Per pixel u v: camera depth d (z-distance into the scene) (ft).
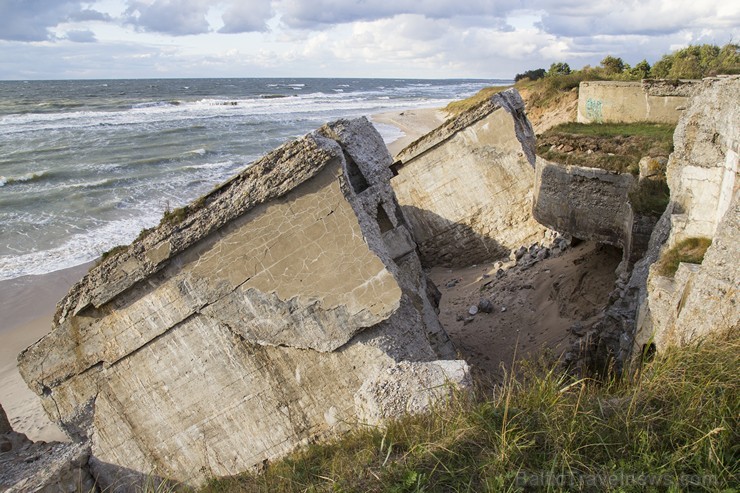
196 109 242.99
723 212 21.16
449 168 54.13
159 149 133.08
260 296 25.08
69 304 25.76
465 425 15.62
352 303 24.86
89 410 27.40
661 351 18.86
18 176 98.84
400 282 27.78
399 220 38.04
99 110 228.43
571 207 39.50
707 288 17.71
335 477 16.14
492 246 54.65
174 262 24.85
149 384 26.84
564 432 14.30
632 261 32.24
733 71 50.55
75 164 112.57
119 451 27.84
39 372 26.84
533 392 16.65
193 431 27.30
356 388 25.52
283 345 25.58
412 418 18.17
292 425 26.48
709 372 14.97
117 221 77.87
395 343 25.55
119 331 26.05
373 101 311.88
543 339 35.88
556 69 155.12
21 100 280.10
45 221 77.30
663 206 30.73
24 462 26.94
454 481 13.80
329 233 24.44
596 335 29.17
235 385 26.37
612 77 98.48
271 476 21.24
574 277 40.45
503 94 54.85
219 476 27.48
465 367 21.26
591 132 44.27
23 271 61.67
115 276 24.88
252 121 194.39
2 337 50.11
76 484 26.45
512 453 13.97
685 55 83.46
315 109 247.91
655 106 50.08
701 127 23.50
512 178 52.49
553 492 12.68
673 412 14.19
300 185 24.00
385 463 15.31
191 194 91.71
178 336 25.91
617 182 36.52
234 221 24.41
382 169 33.19
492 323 40.88
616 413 14.75
